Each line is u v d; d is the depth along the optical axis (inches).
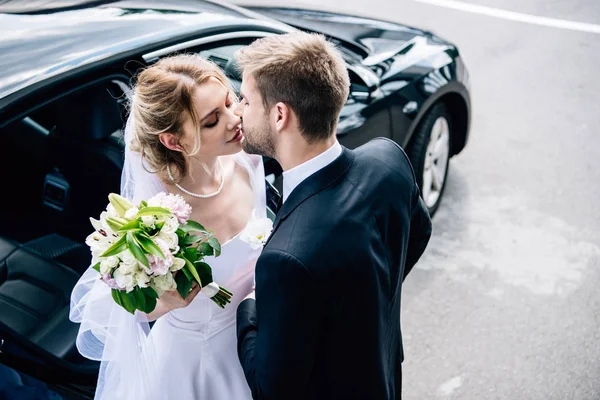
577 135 179.9
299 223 62.5
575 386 116.0
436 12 237.5
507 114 187.9
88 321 78.4
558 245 145.6
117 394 82.7
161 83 69.3
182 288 68.4
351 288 62.9
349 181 65.4
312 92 60.5
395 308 76.5
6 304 98.5
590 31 227.9
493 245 145.6
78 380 84.3
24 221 116.1
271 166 102.1
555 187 162.2
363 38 143.6
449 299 132.6
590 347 123.1
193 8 108.1
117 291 66.5
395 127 130.2
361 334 66.4
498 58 212.2
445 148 151.7
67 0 104.7
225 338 83.4
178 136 71.3
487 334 125.6
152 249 63.6
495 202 157.8
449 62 144.1
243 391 86.6
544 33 226.4
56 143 103.8
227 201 80.9
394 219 68.4
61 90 83.0
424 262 141.3
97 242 65.7
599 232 149.3
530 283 136.1
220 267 77.9
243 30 106.6
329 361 67.3
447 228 150.2
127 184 78.8
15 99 79.0
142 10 103.0
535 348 122.9
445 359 121.0
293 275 60.4
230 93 74.4
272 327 62.6
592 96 195.6
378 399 71.6
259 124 63.7
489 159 171.6
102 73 86.9
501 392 115.1
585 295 133.6
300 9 157.5
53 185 110.7
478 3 244.8
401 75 133.3
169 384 84.3
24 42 89.4
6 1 104.1
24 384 76.9
